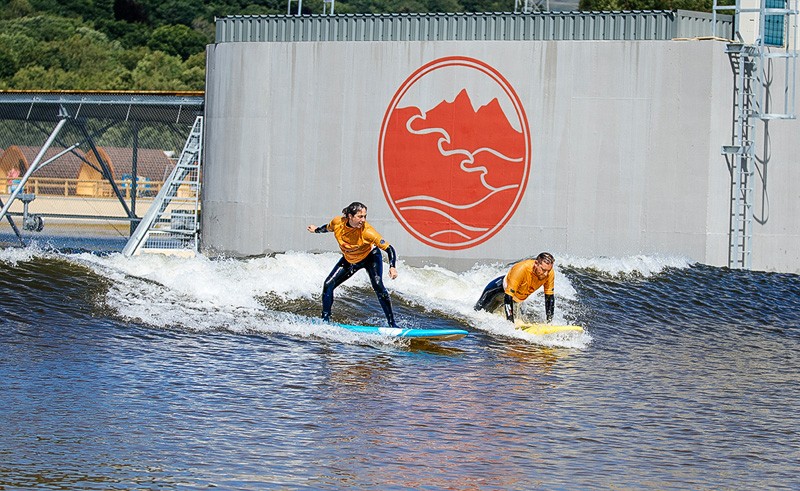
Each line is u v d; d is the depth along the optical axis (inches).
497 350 616.1
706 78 1076.5
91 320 606.2
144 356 539.8
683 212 1083.9
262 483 362.9
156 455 386.3
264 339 597.9
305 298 719.1
